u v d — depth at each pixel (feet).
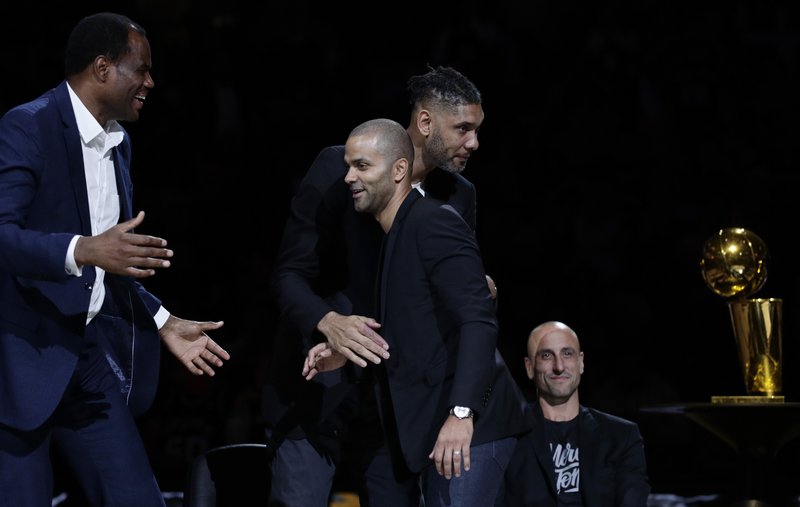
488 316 24.52
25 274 23.65
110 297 26.71
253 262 57.82
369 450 27.35
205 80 72.84
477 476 25.85
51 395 24.88
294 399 27.30
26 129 24.76
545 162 72.95
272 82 74.54
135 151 67.82
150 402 27.73
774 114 78.33
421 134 27.68
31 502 25.22
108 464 26.17
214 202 64.03
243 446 31.30
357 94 77.97
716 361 59.31
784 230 66.44
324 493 27.35
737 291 32.94
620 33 84.64
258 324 52.06
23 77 68.64
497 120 76.28
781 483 41.27
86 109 25.84
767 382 32.55
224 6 79.10
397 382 25.38
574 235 65.51
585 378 54.03
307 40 77.92
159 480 46.16
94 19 26.04
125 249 22.94
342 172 27.07
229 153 67.36
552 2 85.76
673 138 74.74
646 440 49.03
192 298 59.26
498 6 86.22
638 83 77.20
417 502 27.45
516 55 82.02
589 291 60.59
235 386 49.67
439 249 24.82
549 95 78.38
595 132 73.15
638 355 53.88
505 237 64.18
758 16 87.45
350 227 26.96
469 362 23.97
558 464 33.63
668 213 66.74
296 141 70.64
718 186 71.72
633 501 32.91
